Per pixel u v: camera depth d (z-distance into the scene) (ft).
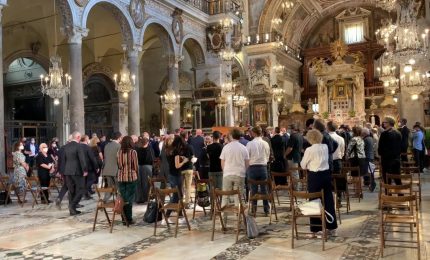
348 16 134.62
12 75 84.48
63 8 50.06
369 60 131.13
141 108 100.53
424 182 43.04
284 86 124.88
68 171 31.22
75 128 50.16
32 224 28.25
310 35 141.49
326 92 119.75
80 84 50.98
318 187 22.54
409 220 20.57
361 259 18.31
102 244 22.40
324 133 26.73
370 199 34.30
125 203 27.07
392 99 111.55
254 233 22.63
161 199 24.79
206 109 80.33
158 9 66.69
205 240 22.59
